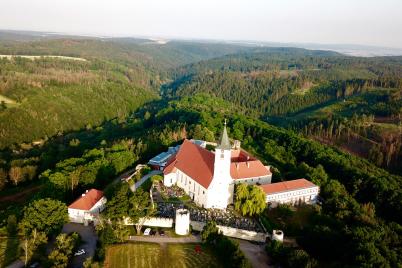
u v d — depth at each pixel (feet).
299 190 446.19
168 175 466.70
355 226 370.53
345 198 463.83
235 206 410.72
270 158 636.07
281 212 412.77
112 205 361.30
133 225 372.99
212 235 346.13
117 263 310.04
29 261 311.06
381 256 295.69
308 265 292.40
